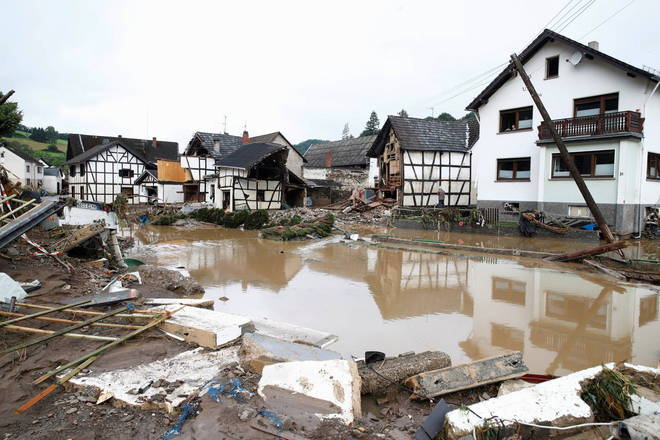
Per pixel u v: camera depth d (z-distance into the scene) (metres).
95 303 6.33
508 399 3.64
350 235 17.95
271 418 3.51
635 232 16.53
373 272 11.09
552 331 6.67
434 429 3.48
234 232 21.08
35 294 6.65
